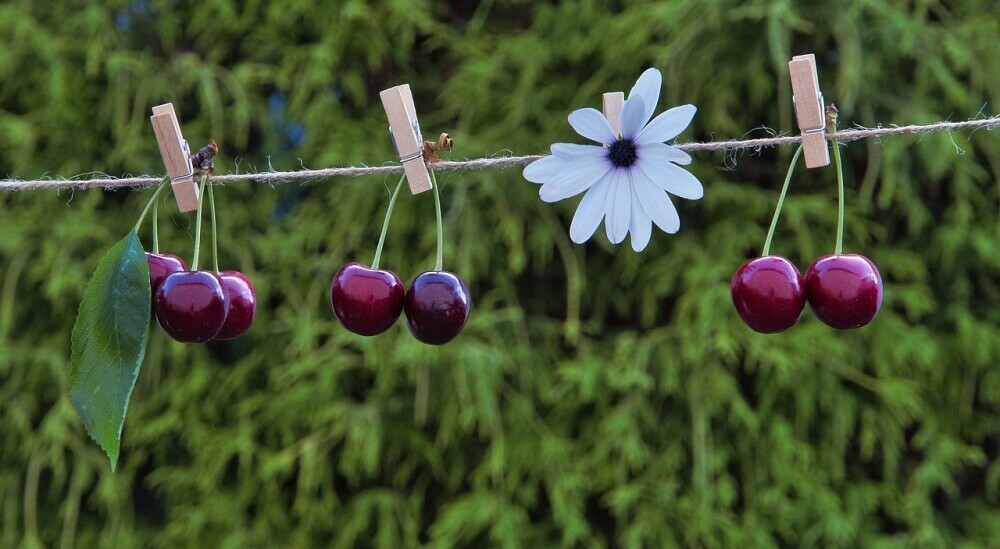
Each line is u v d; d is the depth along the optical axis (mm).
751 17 1041
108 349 693
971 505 1138
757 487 1056
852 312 703
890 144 1043
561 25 1130
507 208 1082
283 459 1060
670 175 705
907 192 1064
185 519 1109
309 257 1136
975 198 1098
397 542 1096
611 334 1145
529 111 1112
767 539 1024
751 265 711
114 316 694
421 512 1136
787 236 1081
